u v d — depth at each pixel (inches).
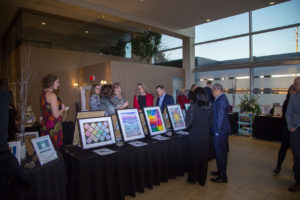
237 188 120.6
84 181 87.7
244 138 251.6
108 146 109.1
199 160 123.6
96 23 422.0
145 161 115.6
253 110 268.5
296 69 287.6
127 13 279.4
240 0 235.1
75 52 387.5
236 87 348.2
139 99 191.2
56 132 101.4
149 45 402.0
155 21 313.9
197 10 267.7
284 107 141.3
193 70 401.1
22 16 341.4
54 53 363.3
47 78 101.2
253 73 329.1
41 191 70.4
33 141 75.2
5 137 43.0
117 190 100.9
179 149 133.6
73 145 109.7
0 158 41.7
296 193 114.0
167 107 141.7
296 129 112.9
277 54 302.5
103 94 130.8
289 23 289.1
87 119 102.3
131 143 115.9
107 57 430.3
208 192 115.7
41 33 359.9
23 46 329.4
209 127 124.4
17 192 63.4
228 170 148.5
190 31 390.9
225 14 281.3
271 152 192.2
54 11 358.0
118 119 113.7
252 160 169.8
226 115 123.6
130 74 336.8
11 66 381.7
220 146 125.1
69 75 380.5
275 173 141.6
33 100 336.8
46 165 73.6
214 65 372.8
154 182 122.6
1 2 322.0
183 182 128.6
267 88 315.6
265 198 108.8
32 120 184.1
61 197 79.4
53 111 97.7
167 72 387.9
